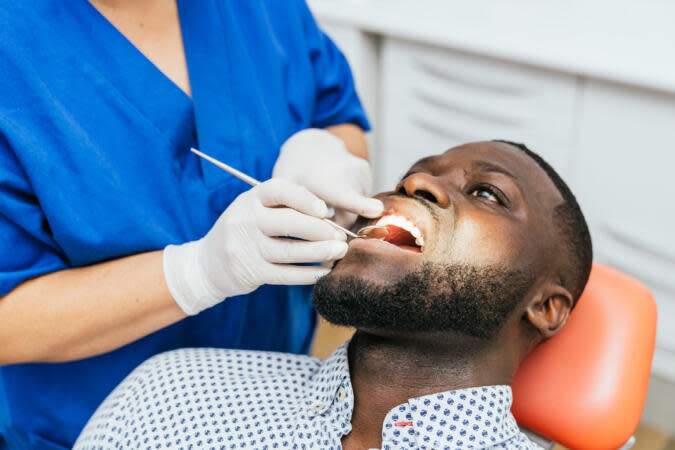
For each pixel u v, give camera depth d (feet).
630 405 3.71
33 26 3.41
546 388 3.82
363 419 3.41
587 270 3.72
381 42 7.52
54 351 3.45
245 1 4.11
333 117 4.70
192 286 3.44
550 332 3.62
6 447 4.60
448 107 7.17
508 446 3.32
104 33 3.59
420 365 3.34
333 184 3.62
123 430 3.62
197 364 3.78
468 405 3.27
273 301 4.30
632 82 5.79
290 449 3.41
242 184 3.97
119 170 3.57
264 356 3.87
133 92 3.64
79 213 3.40
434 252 3.24
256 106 4.01
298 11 4.39
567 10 6.86
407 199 3.42
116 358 3.95
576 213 3.66
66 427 4.10
